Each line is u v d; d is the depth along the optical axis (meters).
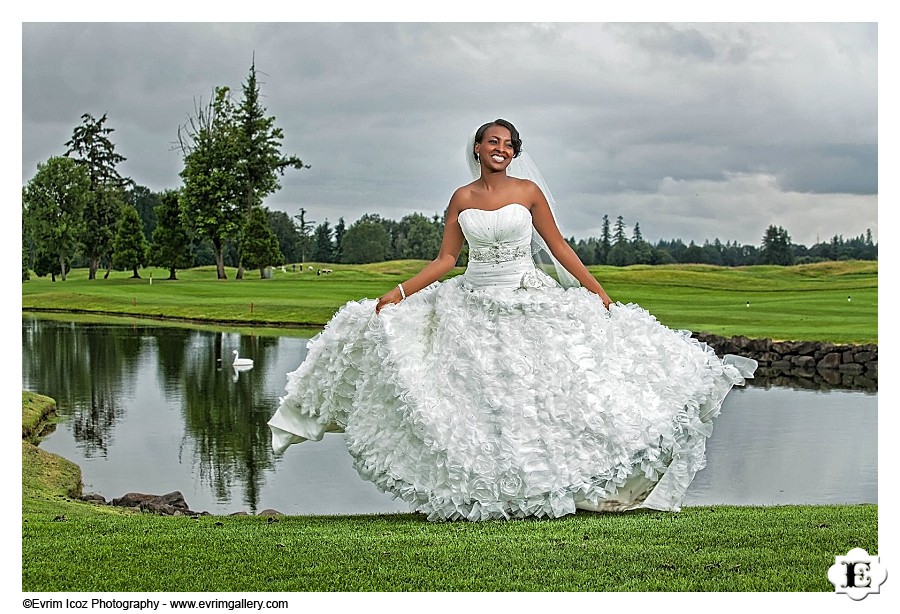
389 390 7.72
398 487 7.68
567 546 6.74
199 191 69.00
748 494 11.33
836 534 7.09
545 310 7.75
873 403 18.95
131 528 7.70
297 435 8.23
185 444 15.16
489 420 7.48
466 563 6.48
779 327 31.14
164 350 29.38
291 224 84.00
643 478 7.84
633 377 7.76
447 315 7.83
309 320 41.75
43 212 70.81
